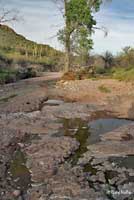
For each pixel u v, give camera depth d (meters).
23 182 10.36
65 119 19.86
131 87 31.55
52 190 9.78
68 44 44.81
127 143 14.66
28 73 54.50
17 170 11.30
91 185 10.20
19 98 26.98
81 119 19.98
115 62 48.34
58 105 24.61
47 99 27.61
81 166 11.82
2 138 14.94
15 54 84.94
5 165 11.70
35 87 35.53
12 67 53.78
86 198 9.30
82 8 43.19
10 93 30.62
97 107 23.86
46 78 49.47
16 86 37.44
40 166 11.67
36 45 115.38
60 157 12.64
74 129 17.45
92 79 37.22
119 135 16.09
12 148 13.63
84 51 46.16
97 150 13.68
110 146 14.20
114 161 12.36
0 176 10.77
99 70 44.50
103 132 16.88
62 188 9.90
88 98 28.03
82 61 48.19
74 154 13.25
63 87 33.69
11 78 45.25
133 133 16.39
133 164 12.05
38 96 28.08
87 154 13.16
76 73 39.94
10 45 99.81
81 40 45.03
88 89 31.52
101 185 10.19
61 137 15.59
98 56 49.31
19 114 20.83
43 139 15.16
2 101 25.80
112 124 18.75
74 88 32.41
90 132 16.89
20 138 15.20
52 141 14.82
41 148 13.71
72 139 15.23
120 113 21.88
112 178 10.70
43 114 21.05
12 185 10.13
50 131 16.81
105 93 29.77
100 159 12.55
